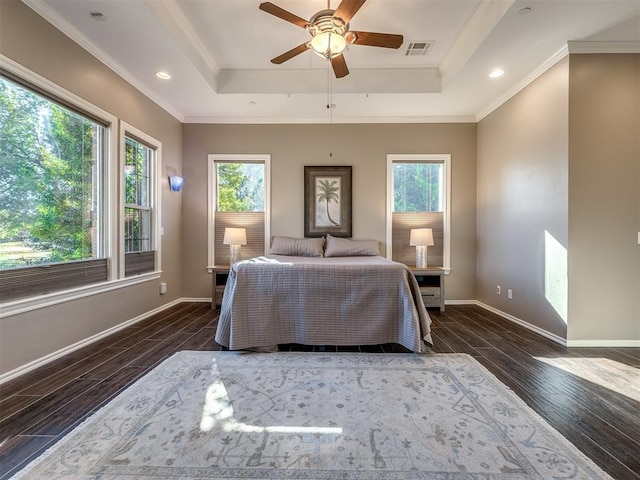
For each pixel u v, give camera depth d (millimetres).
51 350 2367
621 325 2770
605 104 2760
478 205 4477
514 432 1511
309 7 2607
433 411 1688
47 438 1459
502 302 3836
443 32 2941
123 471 1255
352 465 1292
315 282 2568
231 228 4398
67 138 2590
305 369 2219
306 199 4578
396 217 4633
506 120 3734
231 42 3113
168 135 4168
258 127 4609
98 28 2514
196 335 2998
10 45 2049
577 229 2771
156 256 3900
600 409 1729
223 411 1680
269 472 1254
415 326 2451
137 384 1982
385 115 4477
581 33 2592
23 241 2215
